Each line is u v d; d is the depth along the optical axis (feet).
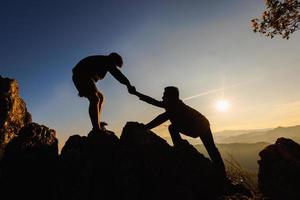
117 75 10.54
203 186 9.38
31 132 11.41
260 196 10.23
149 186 8.89
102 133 10.16
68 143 10.63
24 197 9.62
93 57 10.63
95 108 10.28
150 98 10.50
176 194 8.77
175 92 10.47
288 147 10.93
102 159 9.41
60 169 9.50
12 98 16.07
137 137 9.77
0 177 10.16
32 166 10.38
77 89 10.60
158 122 10.46
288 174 10.05
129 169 8.98
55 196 9.00
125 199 8.54
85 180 8.94
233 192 9.86
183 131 10.52
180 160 9.73
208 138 10.39
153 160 9.32
